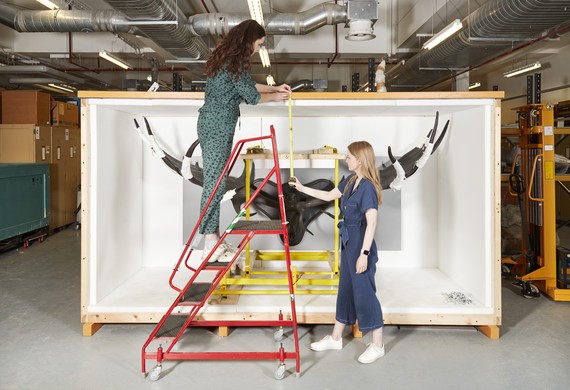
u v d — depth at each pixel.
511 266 5.64
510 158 6.11
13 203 6.62
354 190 2.91
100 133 3.54
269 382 2.67
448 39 7.66
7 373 2.78
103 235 3.61
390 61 11.28
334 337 3.11
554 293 4.38
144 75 15.34
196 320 3.31
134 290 3.80
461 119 3.89
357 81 7.19
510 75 10.69
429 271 4.45
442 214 4.39
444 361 2.96
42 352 3.10
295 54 10.29
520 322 3.77
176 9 6.57
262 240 4.57
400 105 3.40
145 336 3.38
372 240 2.88
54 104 8.41
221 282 3.55
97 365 2.89
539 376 2.75
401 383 2.65
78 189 9.16
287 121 4.46
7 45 10.20
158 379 2.70
